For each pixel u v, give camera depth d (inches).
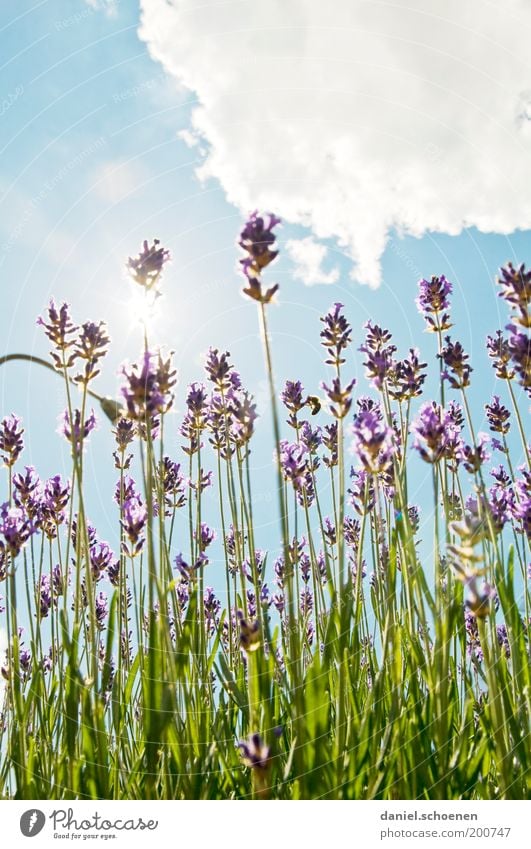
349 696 17.6
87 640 20.6
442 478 19.3
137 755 19.8
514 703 17.4
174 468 25.1
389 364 20.5
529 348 17.2
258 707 15.8
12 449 21.7
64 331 18.7
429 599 16.7
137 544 19.8
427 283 21.9
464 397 20.4
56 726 19.9
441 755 16.4
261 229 15.9
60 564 22.5
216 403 23.4
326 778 15.8
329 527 27.0
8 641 19.2
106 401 20.2
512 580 17.4
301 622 21.0
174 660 17.4
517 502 19.9
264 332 15.8
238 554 21.3
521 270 17.3
